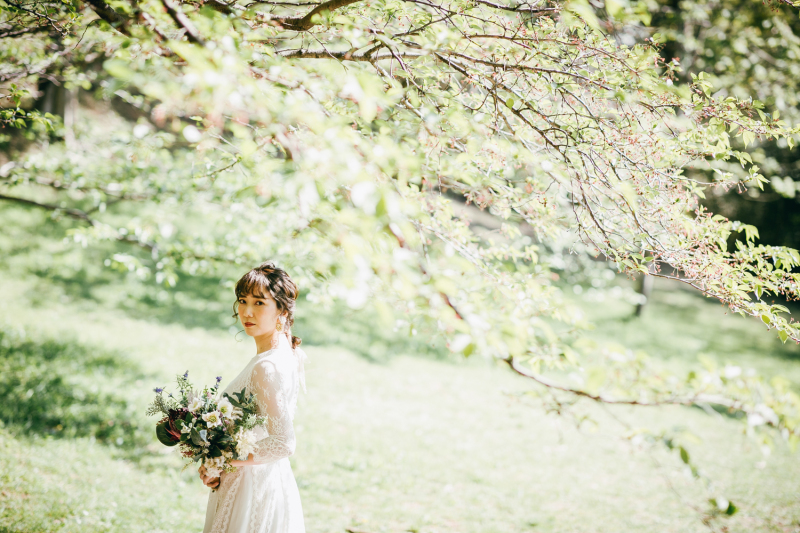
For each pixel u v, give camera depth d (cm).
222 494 266
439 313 156
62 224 1310
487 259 317
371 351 1045
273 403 257
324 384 850
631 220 290
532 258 327
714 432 829
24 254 1155
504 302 238
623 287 1756
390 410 786
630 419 841
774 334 1509
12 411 570
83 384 681
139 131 233
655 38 281
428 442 687
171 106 145
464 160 260
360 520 480
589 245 303
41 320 879
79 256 1207
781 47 1008
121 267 541
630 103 276
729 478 667
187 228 1149
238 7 254
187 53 144
